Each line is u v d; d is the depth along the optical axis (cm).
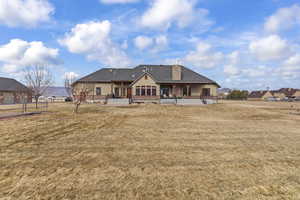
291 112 1859
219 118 1406
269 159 521
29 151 550
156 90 2808
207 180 391
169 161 496
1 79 3784
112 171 426
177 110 1902
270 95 9038
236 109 2019
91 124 1024
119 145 638
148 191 344
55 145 618
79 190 343
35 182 368
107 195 328
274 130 938
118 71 3384
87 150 575
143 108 2045
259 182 386
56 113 1473
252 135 823
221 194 337
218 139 746
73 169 432
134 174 413
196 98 2852
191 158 522
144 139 727
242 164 483
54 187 351
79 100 1620
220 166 467
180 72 2997
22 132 774
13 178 383
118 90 3167
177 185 368
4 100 3450
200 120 1280
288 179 401
